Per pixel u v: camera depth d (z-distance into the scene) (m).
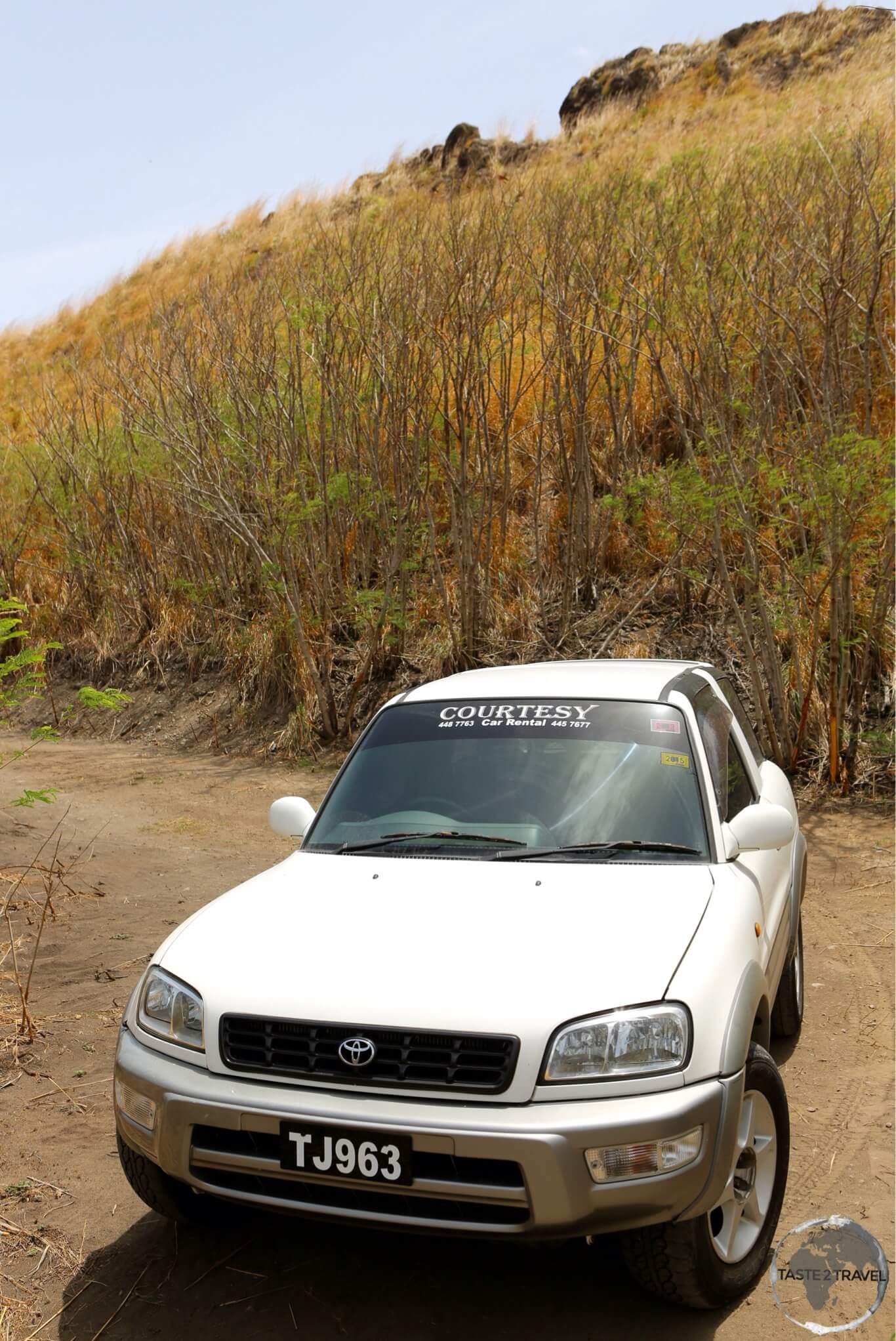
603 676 4.31
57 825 9.27
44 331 30.30
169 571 14.79
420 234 12.76
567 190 13.25
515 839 3.50
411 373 11.54
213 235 28.78
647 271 11.50
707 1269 2.69
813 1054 4.41
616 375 11.93
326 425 12.21
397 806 3.78
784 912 4.07
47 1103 4.18
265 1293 2.96
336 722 11.64
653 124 25.70
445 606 11.44
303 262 13.53
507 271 12.09
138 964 5.76
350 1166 2.55
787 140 13.63
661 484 10.02
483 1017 2.62
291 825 3.93
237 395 12.02
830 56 26.52
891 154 11.50
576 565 11.82
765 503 10.03
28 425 19.45
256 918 3.23
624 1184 2.47
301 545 11.92
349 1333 2.78
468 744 3.94
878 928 6.00
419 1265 3.07
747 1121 2.85
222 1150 2.72
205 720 12.84
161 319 14.01
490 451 12.33
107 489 15.11
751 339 10.28
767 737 9.11
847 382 10.16
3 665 6.10
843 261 9.46
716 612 10.92
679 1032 2.62
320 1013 2.71
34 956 4.94
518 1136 2.45
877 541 8.77
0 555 16.41
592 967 2.76
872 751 9.04
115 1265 3.12
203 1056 2.79
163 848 8.42
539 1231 2.47
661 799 3.58
